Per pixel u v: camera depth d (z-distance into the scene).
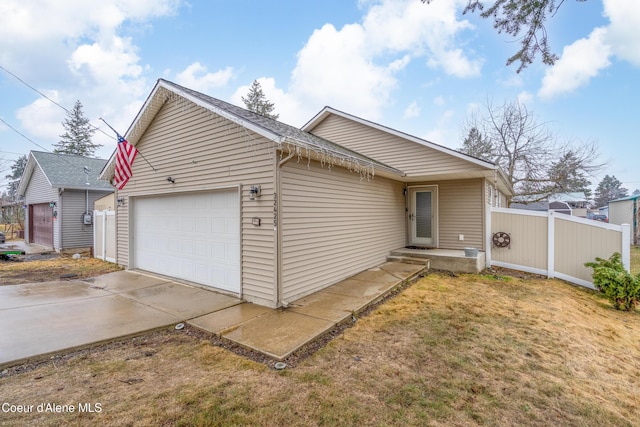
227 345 3.73
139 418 2.36
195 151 6.43
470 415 2.45
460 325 4.39
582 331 4.32
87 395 2.67
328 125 10.45
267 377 2.98
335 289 6.05
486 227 8.65
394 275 7.17
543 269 7.70
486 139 19.39
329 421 2.35
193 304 5.22
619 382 3.06
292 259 5.34
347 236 7.03
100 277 7.38
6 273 8.02
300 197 5.56
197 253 6.56
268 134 4.64
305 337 3.81
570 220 7.27
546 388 2.86
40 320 4.41
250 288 5.40
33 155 14.25
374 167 6.79
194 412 2.44
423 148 8.60
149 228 7.86
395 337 3.97
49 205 13.66
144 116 7.21
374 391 2.76
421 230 10.23
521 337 4.01
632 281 5.52
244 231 5.51
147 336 4.02
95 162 16.11
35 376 2.99
